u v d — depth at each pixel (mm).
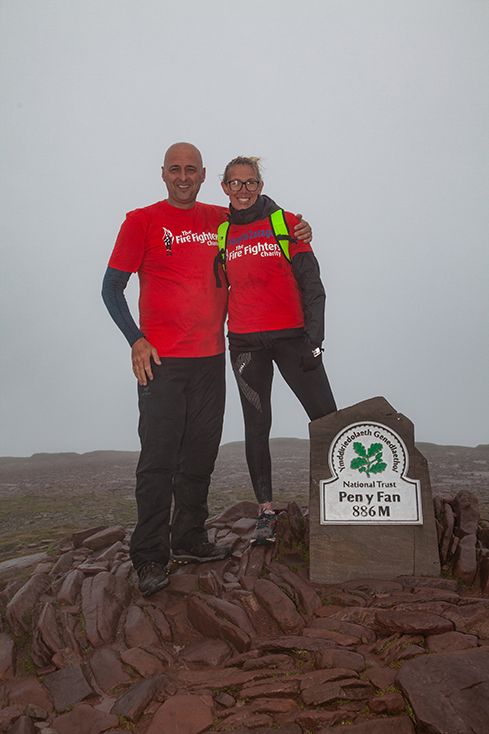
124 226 3912
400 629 2924
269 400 4164
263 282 3934
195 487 4078
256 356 4039
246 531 4602
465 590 3449
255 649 2975
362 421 3838
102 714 2566
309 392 4031
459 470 10148
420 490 3740
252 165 3912
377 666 2709
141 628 3225
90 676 2900
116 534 4703
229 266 4000
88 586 3602
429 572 3605
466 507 4293
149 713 2576
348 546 3693
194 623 3320
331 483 3805
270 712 2482
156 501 3707
